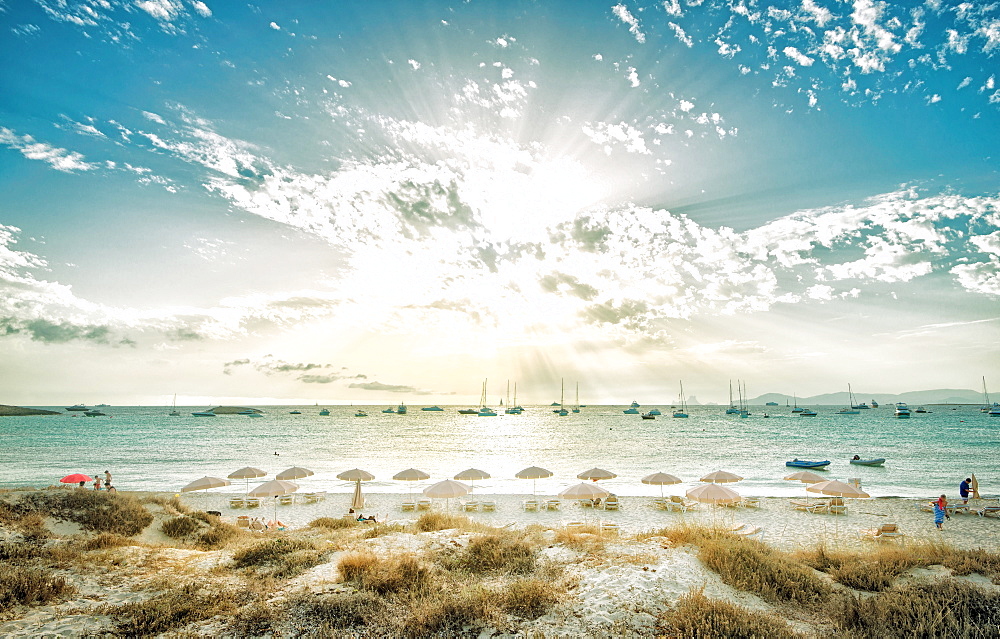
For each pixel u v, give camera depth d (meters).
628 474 40.12
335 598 7.85
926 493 31.38
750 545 10.23
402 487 34.31
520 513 25.22
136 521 16.53
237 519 22.44
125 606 7.69
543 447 67.44
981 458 49.62
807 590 8.16
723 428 116.00
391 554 10.79
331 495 30.38
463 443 75.50
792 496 29.94
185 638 6.62
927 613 6.73
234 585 9.09
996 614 6.84
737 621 6.50
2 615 7.31
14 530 13.08
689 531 12.36
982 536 19.69
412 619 6.96
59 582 8.60
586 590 8.20
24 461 52.03
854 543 18.58
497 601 7.73
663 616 7.03
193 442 78.50
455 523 16.89
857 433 92.69
